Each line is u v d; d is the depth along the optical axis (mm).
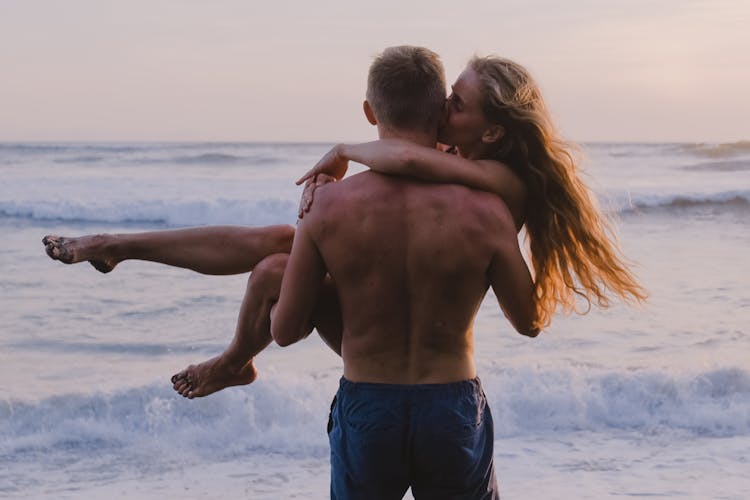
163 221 20109
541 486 4922
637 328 8641
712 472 5109
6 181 27766
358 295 2436
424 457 2479
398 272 2404
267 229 2898
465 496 2562
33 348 7957
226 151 47812
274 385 6254
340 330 2637
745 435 5816
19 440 5684
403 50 2514
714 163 36312
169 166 35812
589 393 6258
